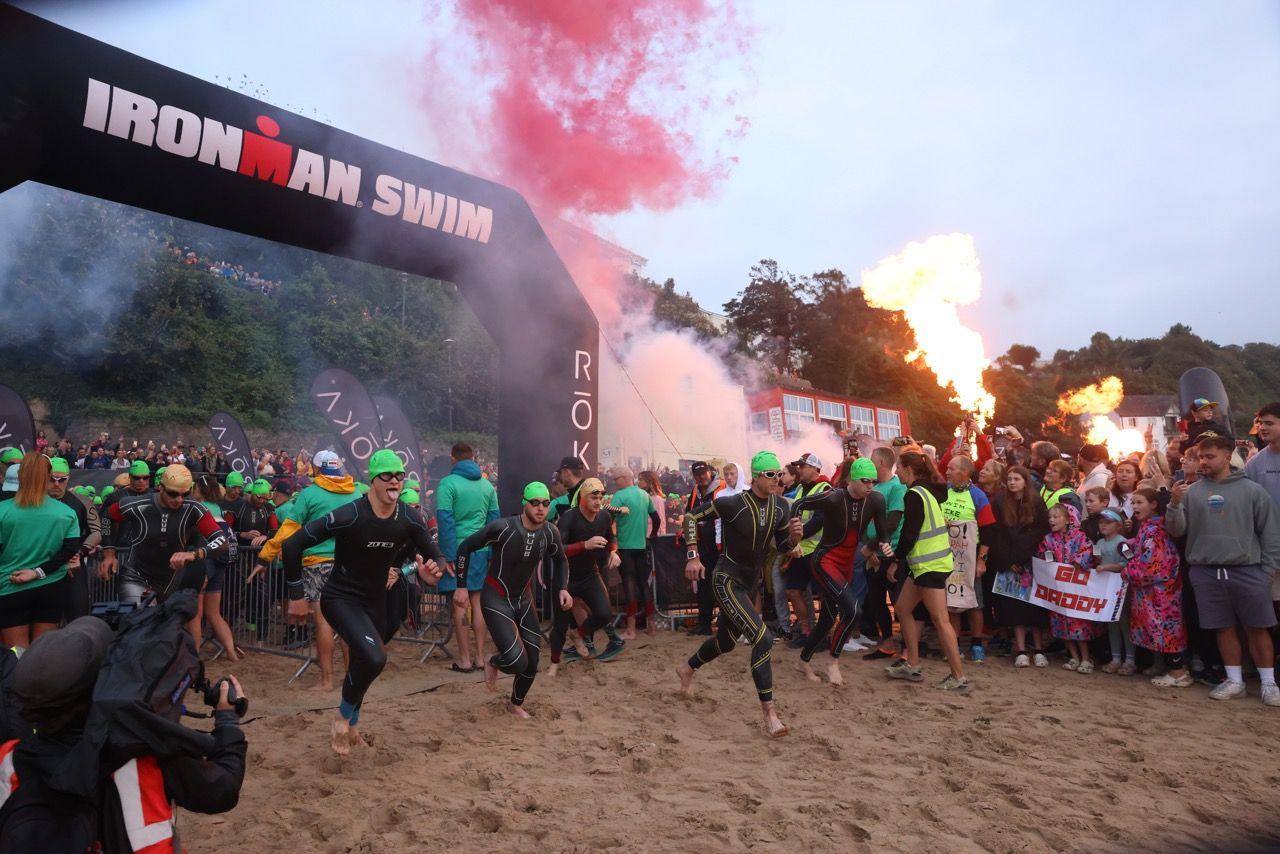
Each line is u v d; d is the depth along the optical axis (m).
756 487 5.74
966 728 5.49
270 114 7.94
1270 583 6.03
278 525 8.66
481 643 7.51
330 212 8.41
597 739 5.31
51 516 5.62
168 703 2.03
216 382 31.56
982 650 7.73
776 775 4.62
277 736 5.40
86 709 2.00
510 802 4.19
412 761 4.89
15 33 6.56
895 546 7.18
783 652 8.18
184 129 7.34
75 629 2.03
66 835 1.88
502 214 9.79
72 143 6.89
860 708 6.03
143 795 1.98
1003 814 3.99
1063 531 7.41
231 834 3.86
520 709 5.87
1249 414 109.38
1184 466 6.87
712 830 3.85
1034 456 9.09
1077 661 7.44
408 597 8.79
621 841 3.71
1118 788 4.36
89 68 6.89
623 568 9.21
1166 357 134.62
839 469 8.64
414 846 3.68
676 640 9.09
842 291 58.62
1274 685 6.07
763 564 6.01
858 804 4.12
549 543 5.93
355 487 6.64
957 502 7.71
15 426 9.99
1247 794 4.25
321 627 6.63
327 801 4.23
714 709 6.08
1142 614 6.82
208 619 7.74
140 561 6.28
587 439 10.50
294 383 33.72
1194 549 6.32
